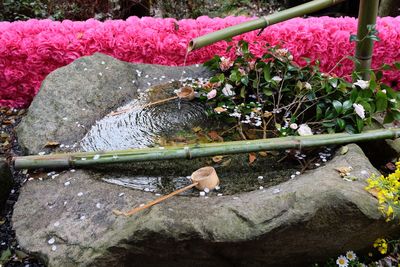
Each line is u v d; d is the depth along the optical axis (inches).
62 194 62.2
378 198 54.8
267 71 77.1
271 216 53.2
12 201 82.7
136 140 71.9
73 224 57.5
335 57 105.0
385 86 71.7
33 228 58.8
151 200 58.4
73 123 75.4
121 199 59.2
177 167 65.9
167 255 55.6
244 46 82.4
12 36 104.1
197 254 55.6
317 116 70.8
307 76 77.6
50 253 55.4
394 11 136.1
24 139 73.1
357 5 155.4
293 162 65.7
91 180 63.6
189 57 108.0
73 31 107.4
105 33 106.1
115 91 82.7
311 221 53.5
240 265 58.8
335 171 59.6
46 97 78.7
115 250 53.4
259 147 63.9
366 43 76.9
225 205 55.2
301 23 107.0
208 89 79.5
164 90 84.1
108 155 65.1
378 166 78.0
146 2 151.0
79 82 81.7
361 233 57.0
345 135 66.3
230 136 72.5
